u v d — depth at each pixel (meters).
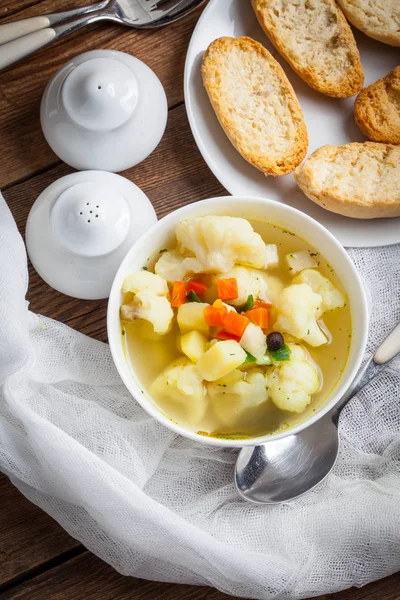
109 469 0.55
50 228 0.56
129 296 0.54
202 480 0.58
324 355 0.55
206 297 0.55
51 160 0.59
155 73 0.60
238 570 0.56
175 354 0.55
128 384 0.53
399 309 0.58
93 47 0.60
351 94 0.58
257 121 0.58
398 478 0.58
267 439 0.52
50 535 0.59
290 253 0.56
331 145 0.58
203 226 0.53
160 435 0.58
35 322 0.57
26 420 0.56
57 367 0.58
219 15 0.59
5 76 0.59
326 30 0.59
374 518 0.57
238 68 0.59
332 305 0.55
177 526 0.55
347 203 0.57
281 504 0.57
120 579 0.58
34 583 0.58
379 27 0.58
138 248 0.54
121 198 0.56
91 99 0.55
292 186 0.59
